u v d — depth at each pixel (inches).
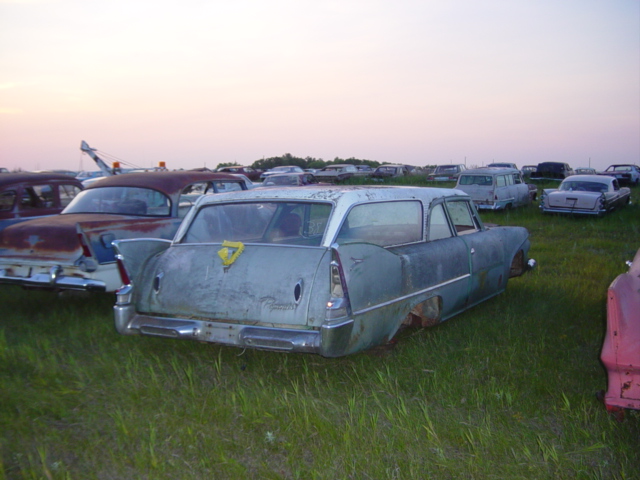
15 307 265.0
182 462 126.1
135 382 165.0
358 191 188.5
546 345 198.2
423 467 124.3
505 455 129.3
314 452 129.6
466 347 196.1
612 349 128.7
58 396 157.2
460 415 147.8
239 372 176.9
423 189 220.1
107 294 282.2
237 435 138.4
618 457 127.6
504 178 764.0
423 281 193.6
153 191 283.1
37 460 126.4
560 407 152.7
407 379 171.0
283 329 158.2
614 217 679.1
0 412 147.4
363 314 163.6
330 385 164.6
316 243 171.2
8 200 314.0
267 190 194.2
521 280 305.1
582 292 273.4
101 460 127.3
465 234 237.6
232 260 169.9
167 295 173.9
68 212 281.7
